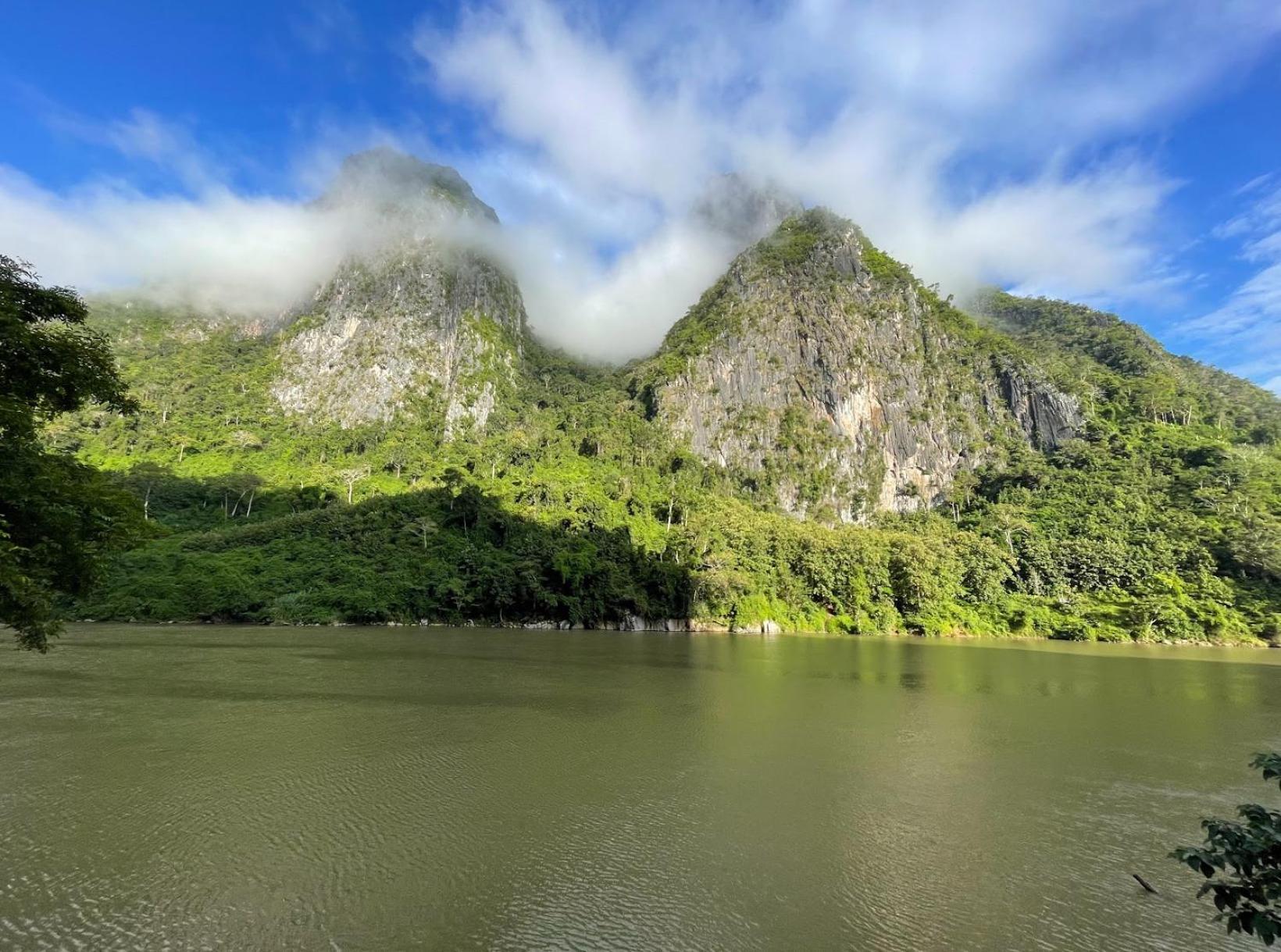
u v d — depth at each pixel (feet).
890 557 346.74
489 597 289.94
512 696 124.88
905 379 562.66
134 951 42.22
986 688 150.82
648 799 71.05
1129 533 375.45
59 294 57.88
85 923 45.29
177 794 69.31
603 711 113.09
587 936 45.27
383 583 286.05
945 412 548.72
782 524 390.83
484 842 59.57
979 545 361.71
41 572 50.96
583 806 68.69
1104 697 141.69
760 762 85.46
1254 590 319.47
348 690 125.59
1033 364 563.89
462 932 45.29
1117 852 60.59
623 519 384.88
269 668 149.38
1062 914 49.42
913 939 45.68
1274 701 140.15
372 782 74.59
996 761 89.15
